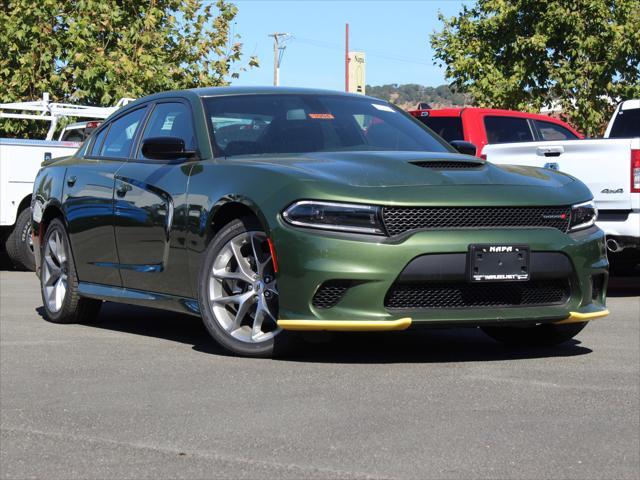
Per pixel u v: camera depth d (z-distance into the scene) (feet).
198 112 22.03
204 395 15.96
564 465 12.03
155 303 21.80
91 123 51.42
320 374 17.61
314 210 18.11
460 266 18.11
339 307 18.07
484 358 19.42
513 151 34.27
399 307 18.19
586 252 19.43
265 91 23.12
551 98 70.23
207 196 20.02
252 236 19.19
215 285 19.76
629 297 32.78
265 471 11.78
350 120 22.67
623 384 16.78
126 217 22.54
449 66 71.46
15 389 16.69
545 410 14.83
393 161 19.40
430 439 13.16
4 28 68.69
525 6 69.21
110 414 14.76
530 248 18.63
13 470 12.00
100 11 71.46
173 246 20.90
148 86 73.56
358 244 17.87
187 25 77.82
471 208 18.45
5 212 43.11
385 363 18.76
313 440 13.14
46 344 21.54
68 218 24.86
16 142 43.27
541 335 20.88
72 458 12.46
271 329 19.75
